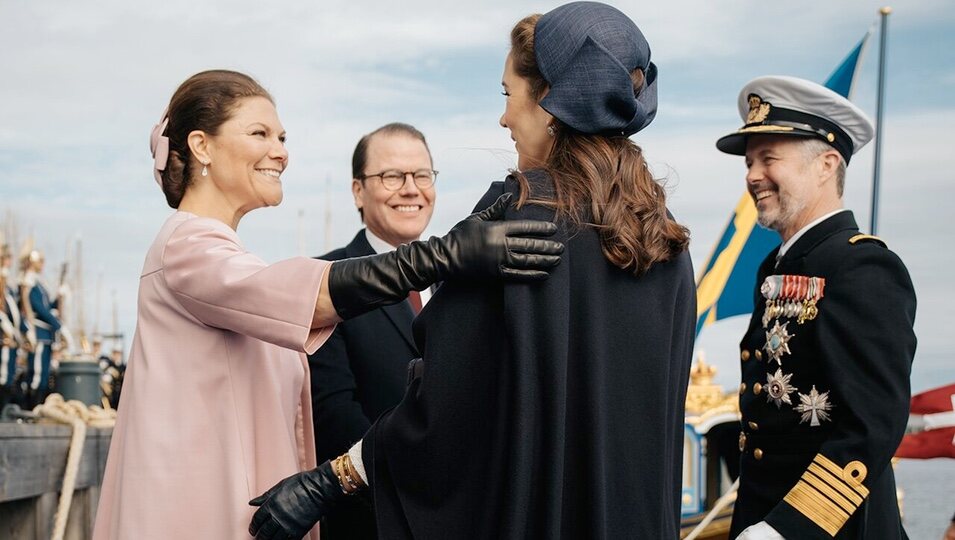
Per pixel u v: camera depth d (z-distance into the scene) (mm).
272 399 2566
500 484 2182
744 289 6391
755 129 3223
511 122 2465
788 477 3023
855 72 6160
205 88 2662
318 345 2400
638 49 2355
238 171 2648
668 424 2336
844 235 3090
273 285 2398
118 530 2465
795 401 3031
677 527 2402
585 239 2268
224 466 2484
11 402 9398
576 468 2211
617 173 2297
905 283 2961
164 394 2502
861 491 2799
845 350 2908
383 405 3600
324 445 3541
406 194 3975
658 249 2293
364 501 2432
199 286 2465
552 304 2209
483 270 2205
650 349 2289
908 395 2861
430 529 2227
